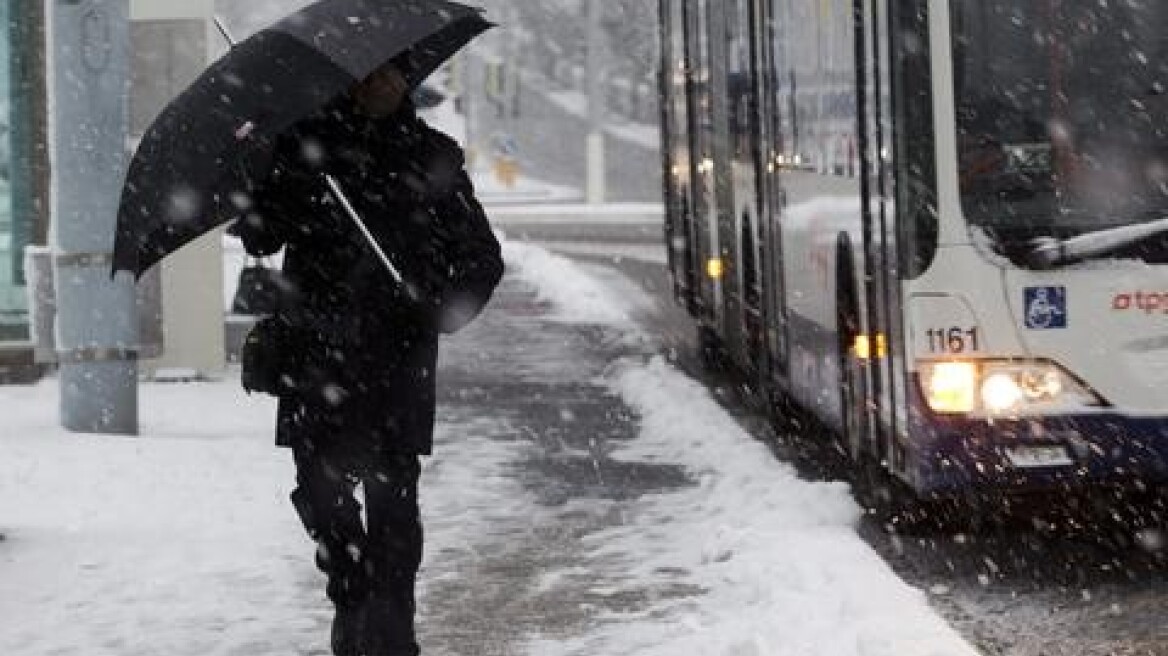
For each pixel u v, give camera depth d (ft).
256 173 27.63
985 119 41.09
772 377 62.03
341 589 29.96
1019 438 40.47
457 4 29.99
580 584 38.32
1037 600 38.93
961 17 41.22
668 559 40.45
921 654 30.60
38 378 76.07
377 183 28.91
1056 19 41.24
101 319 57.41
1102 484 40.86
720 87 71.67
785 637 32.50
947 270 40.75
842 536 40.78
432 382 29.55
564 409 65.67
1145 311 40.57
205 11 71.61
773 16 59.00
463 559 41.01
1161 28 41.22
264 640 33.73
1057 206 40.98
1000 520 46.52
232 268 134.00
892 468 43.29
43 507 45.70
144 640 33.71
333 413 29.14
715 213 73.82
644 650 32.63
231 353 81.35
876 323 44.37
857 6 45.01
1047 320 40.60
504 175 301.43
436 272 29.07
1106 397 40.57
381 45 28.14
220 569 39.14
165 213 27.89
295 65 27.81
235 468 51.01
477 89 361.92
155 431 59.11
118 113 57.16
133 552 40.60
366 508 29.76
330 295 28.94
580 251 173.17
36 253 63.41
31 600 36.58
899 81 41.32
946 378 40.68
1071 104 41.19
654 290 124.47
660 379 70.23
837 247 49.11
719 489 47.93
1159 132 41.14
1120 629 36.19
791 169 56.44
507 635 34.19
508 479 51.19
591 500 47.91
